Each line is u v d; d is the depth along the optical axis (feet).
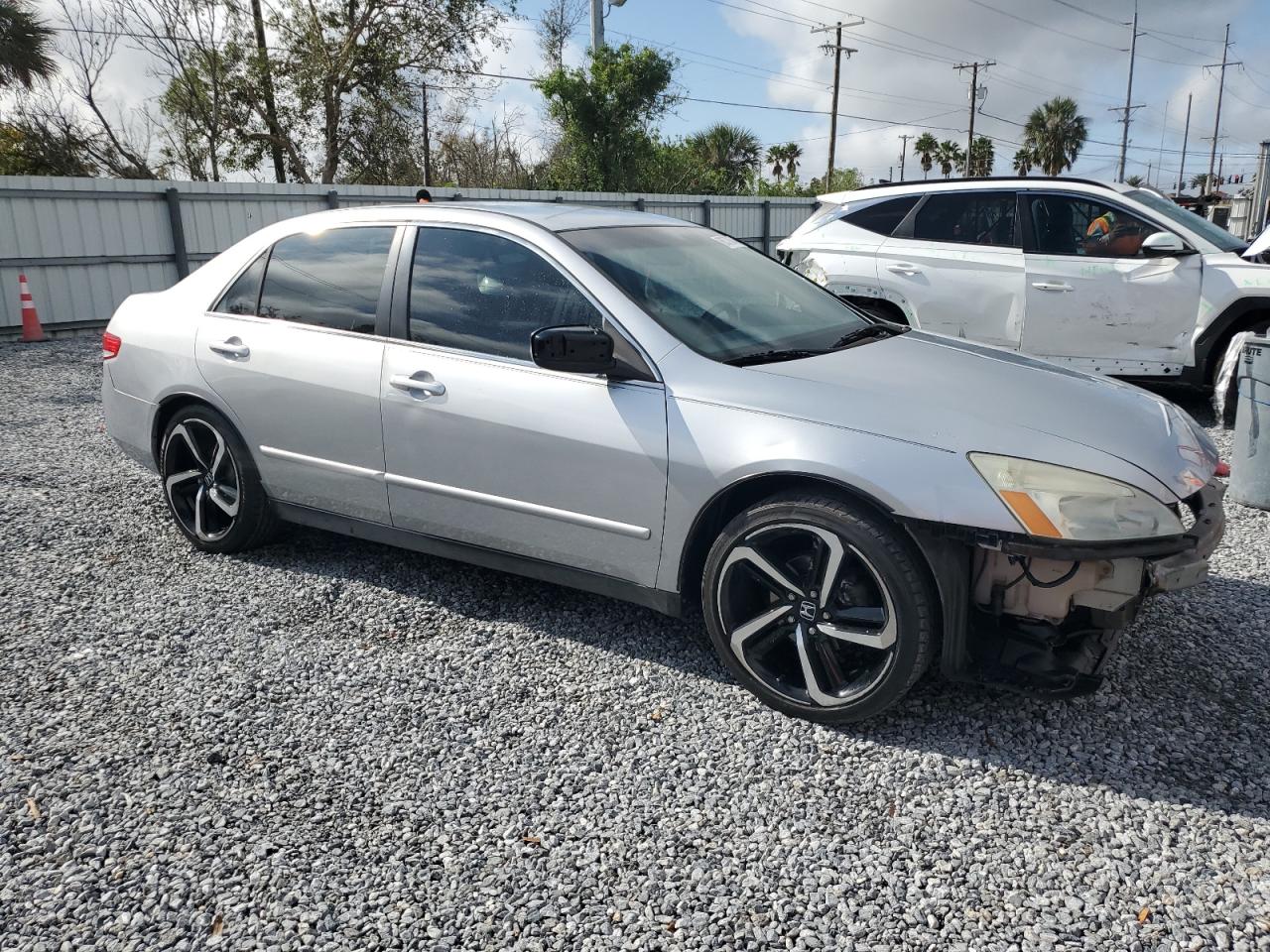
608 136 96.84
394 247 12.88
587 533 11.16
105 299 43.52
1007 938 7.25
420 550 12.92
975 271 24.88
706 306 11.72
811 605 9.87
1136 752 9.59
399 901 7.70
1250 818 8.57
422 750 9.77
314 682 11.13
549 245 11.70
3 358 35.09
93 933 7.39
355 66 84.48
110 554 15.06
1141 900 7.60
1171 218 23.52
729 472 10.02
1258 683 10.91
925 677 11.06
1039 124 214.28
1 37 65.98
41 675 11.30
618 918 7.50
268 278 13.96
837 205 27.71
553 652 11.82
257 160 85.40
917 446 9.36
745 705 10.55
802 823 8.61
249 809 8.84
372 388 12.48
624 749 9.77
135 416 15.14
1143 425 10.20
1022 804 8.80
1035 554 8.83
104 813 8.80
